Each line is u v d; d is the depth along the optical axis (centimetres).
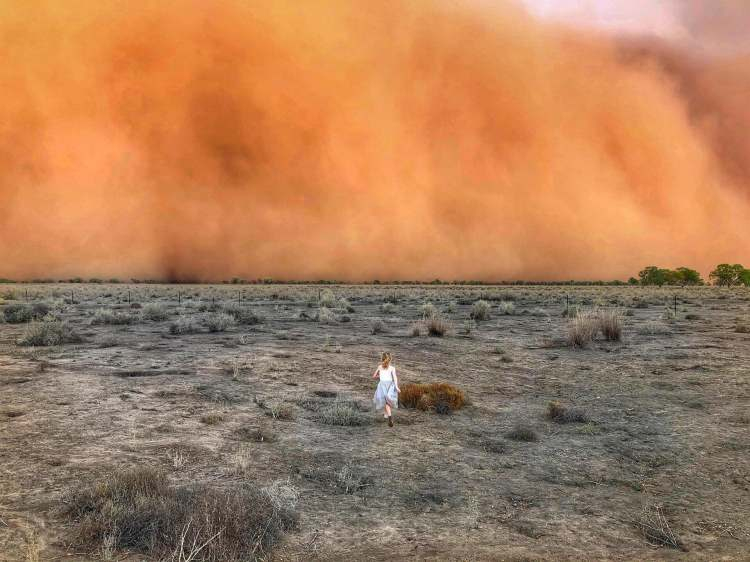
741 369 1609
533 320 3281
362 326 2819
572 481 727
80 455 754
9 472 682
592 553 525
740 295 7612
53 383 1247
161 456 761
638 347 2072
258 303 4994
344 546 522
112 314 2869
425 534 554
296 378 1392
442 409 1077
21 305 3612
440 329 2409
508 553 517
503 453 838
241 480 680
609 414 1099
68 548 492
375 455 807
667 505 652
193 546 477
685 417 1077
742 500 671
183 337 2209
